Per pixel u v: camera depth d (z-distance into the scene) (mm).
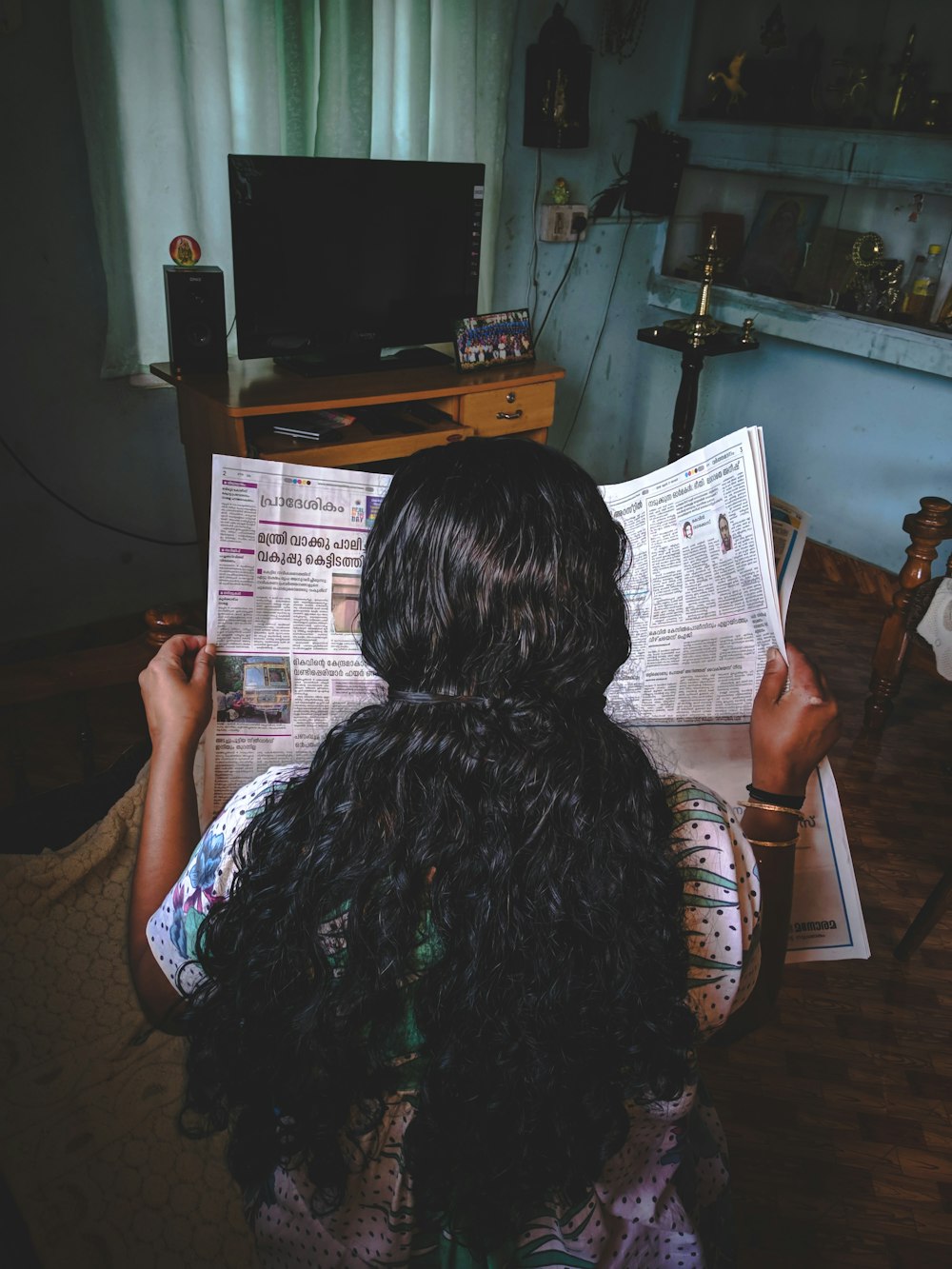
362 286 2955
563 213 3584
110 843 1231
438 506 459
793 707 629
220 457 771
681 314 3936
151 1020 579
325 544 790
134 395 2912
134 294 2766
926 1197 1443
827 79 3348
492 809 451
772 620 766
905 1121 1560
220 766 787
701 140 3680
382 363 3098
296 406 2637
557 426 4062
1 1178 825
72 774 2299
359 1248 550
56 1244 866
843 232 3453
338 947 468
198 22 2537
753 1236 1370
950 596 2389
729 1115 1554
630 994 469
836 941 782
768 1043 1688
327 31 2707
